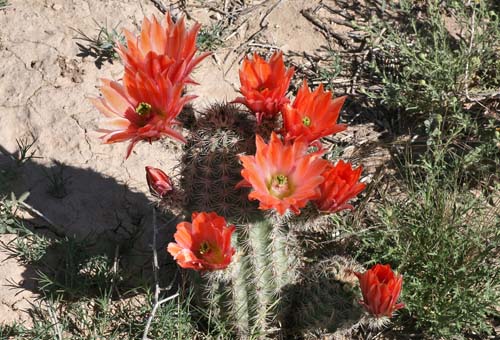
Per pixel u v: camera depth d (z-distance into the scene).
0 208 0.93
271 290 0.86
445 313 0.91
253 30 1.13
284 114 0.78
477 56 1.07
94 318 0.89
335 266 0.86
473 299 0.90
